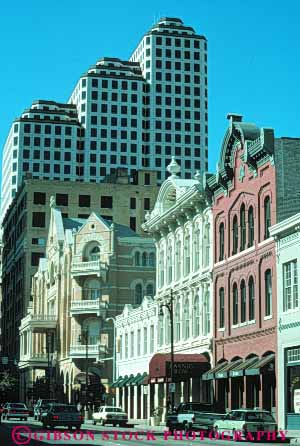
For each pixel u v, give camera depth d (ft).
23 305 456.45
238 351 178.81
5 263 570.46
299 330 149.07
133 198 457.68
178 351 215.72
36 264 457.27
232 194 186.80
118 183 460.96
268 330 163.43
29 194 457.68
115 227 332.80
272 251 163.63
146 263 326.85
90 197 456.04
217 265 193.26
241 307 179.11
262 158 171.32
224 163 188.03
